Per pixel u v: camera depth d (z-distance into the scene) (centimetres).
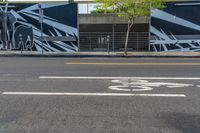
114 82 1093
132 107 757
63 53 2509
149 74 1280
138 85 1035
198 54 2425
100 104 786
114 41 2795
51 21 2808
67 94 900
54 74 1285
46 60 1942
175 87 1001
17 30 2833
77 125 626
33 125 629
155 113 707
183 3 2703
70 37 2803
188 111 724
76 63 1723
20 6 2817
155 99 839
